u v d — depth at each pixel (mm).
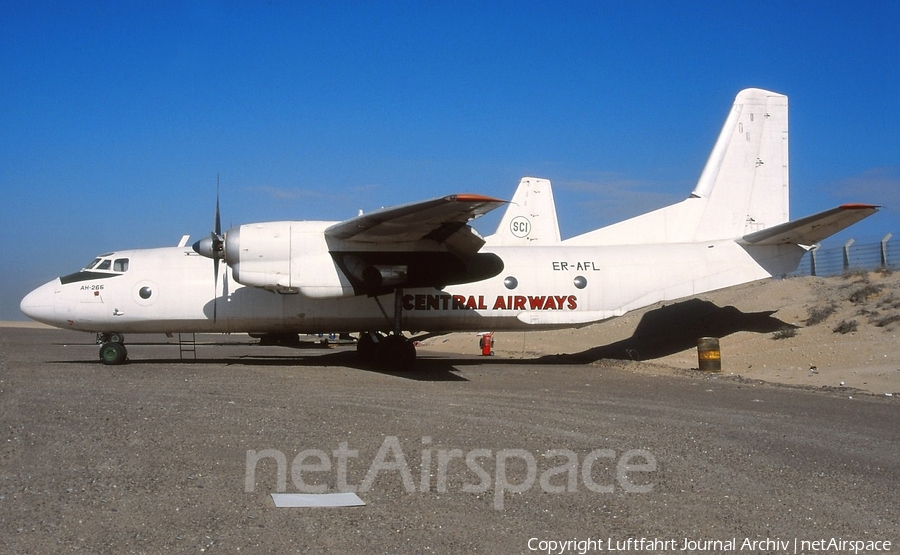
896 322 19797
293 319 19016
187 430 9234
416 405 11781
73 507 6168
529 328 20094
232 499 6566
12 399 11508
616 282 20047
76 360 20672
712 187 21391
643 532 6008
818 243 20562
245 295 18906
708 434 9789
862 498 6969
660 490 7172
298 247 17547
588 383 15703
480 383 15383
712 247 20734
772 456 8555
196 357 22719
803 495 7043
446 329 19750
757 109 21531
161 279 18859
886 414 11586
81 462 7582
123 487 6773
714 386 15281
